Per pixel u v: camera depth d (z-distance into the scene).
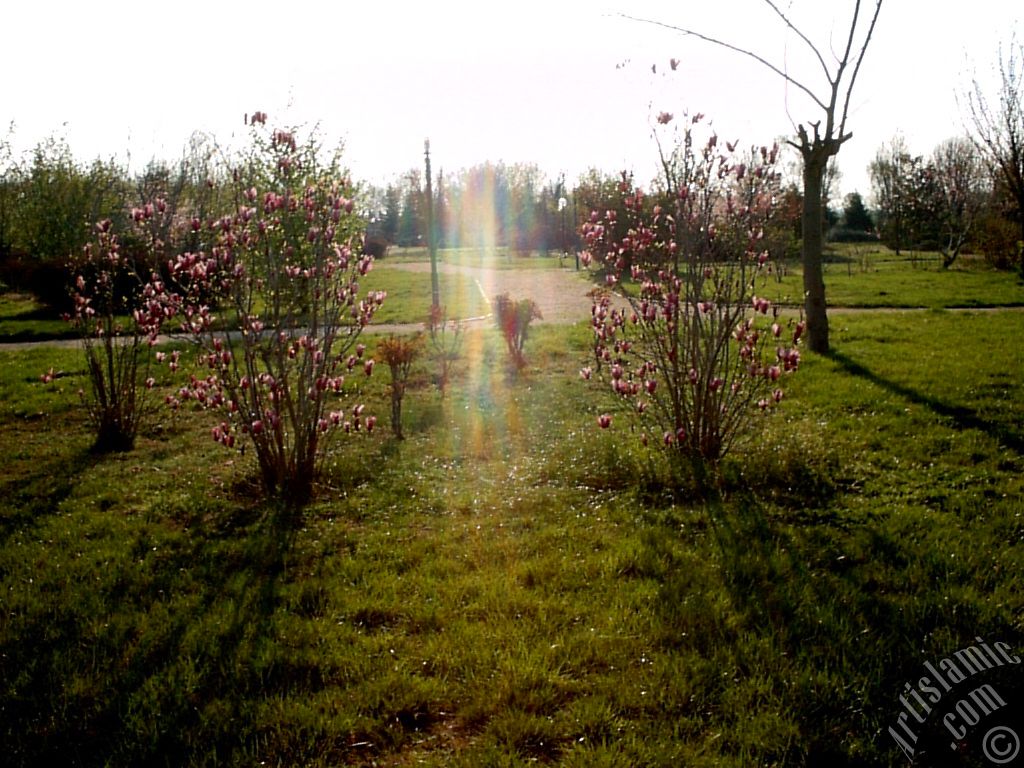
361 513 5.19
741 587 3.89
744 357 5.95
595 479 5.75
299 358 6.17
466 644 3.40
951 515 4.81
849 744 2.72
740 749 2.70
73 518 5.21
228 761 2.69
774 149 5.81
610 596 3.85
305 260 5.78
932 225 46.00
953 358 10.31
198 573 4.24
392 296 23.86
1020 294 20.02
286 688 3.12
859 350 11.19
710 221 5.88
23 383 10.41
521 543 4.58
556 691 3.05
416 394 9.23
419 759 2.70
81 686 3.12
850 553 4.27
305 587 4.02
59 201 24.59
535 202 63.47
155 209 6.95
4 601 3.92
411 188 71.00
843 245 52.97
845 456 6.05
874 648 3.26
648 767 2.62
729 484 5.48
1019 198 18.91
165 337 14.03
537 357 11.48
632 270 6.40
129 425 7.22
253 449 6.75
